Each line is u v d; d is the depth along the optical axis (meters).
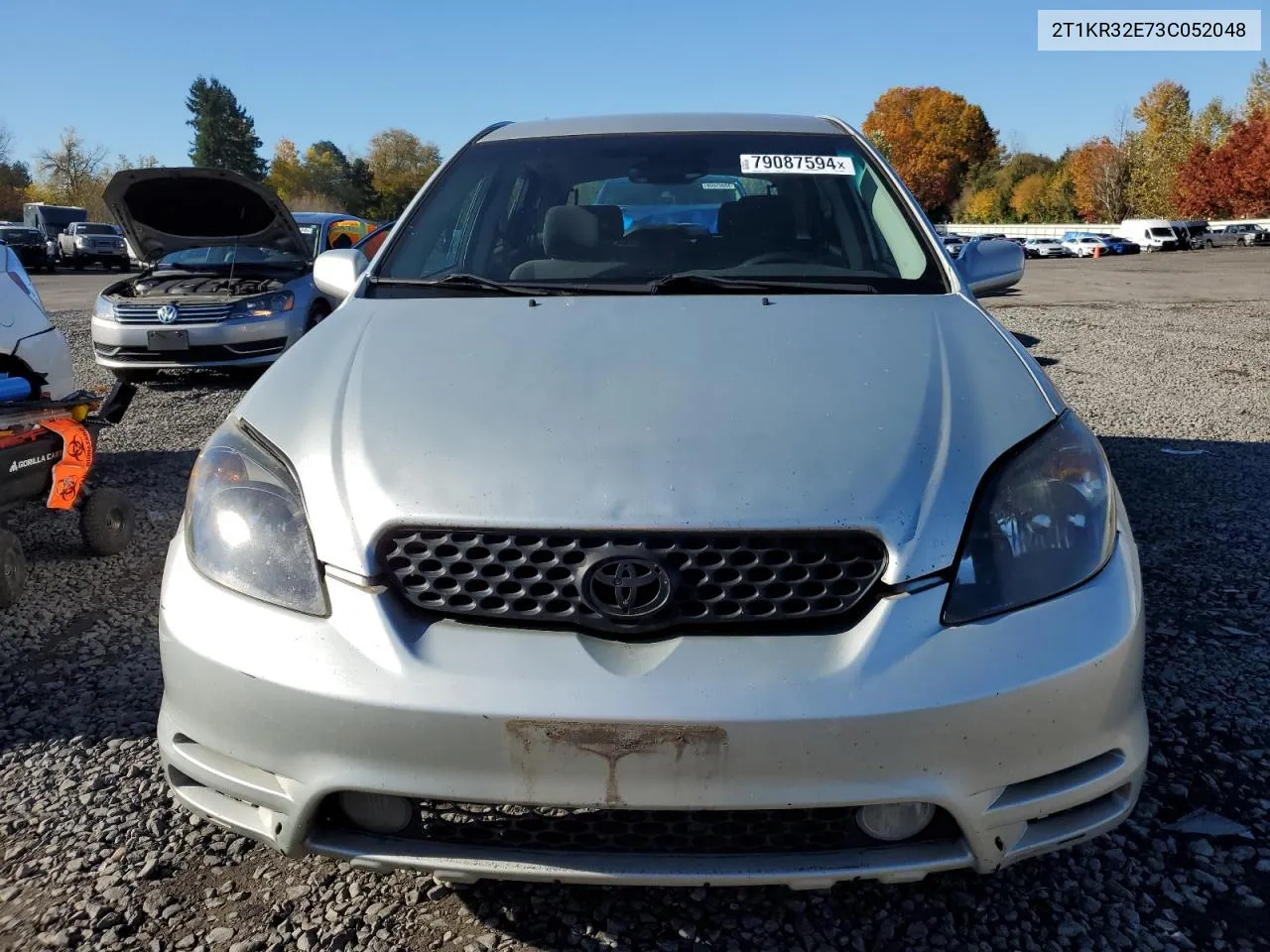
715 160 3.09
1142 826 2.22
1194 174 63.44
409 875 2.11
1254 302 14.95
